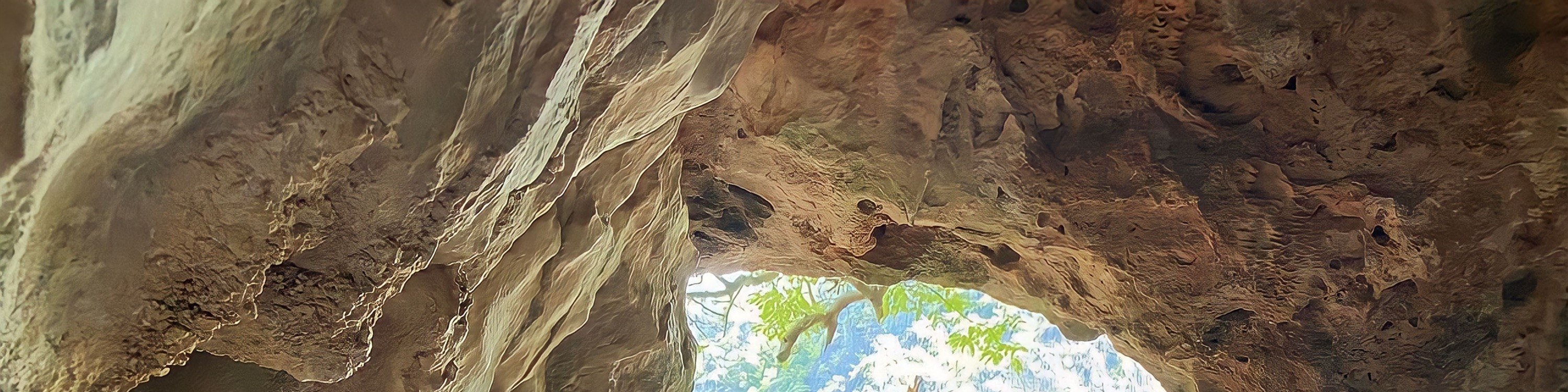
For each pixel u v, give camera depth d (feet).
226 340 8.18
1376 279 16.99
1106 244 19.12
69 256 6.06
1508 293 15.79
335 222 7.71
